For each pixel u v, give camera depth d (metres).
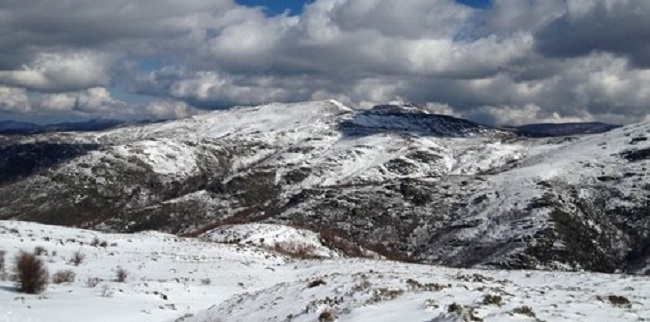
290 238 74.69
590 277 31.84
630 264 98.50
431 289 19.05
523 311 14.20
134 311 22.70
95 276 31.11
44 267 27.31
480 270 41.47
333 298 19.09
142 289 27.09
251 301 22.58
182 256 42.59
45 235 45.03
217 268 38.25
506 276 34.59
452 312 13.82
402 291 18.23
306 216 137.75
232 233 74.88
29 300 22.78
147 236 54.28
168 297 26.66
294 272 39.75
